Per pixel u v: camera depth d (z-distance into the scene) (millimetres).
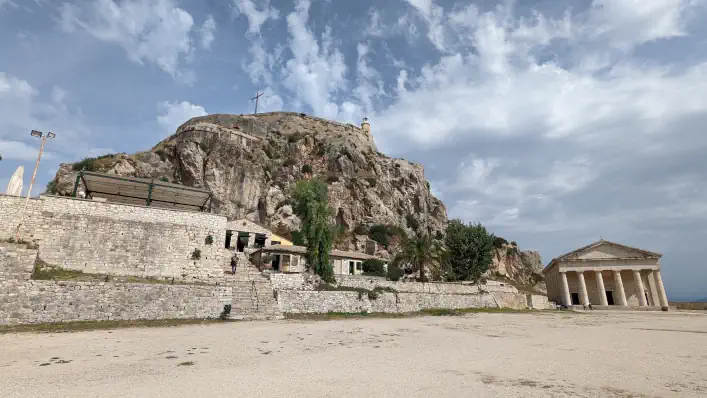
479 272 60656
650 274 66438
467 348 16078
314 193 41281
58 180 57125
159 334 18672
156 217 31453
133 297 24109
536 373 11102
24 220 26984
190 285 26656
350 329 22391
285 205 73438
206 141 75938
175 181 69000
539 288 98750
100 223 29250
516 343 18016
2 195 26906
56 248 27328
